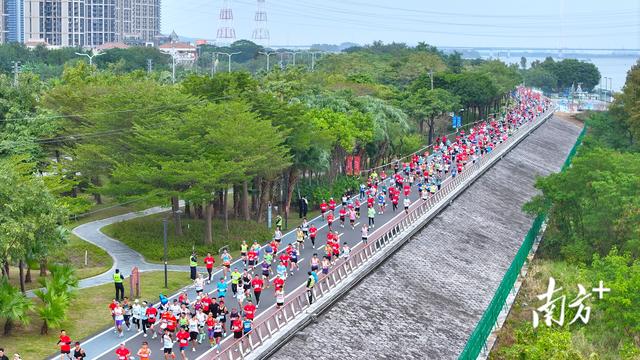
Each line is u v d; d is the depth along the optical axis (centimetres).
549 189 13600
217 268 10375
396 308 9456
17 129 12312
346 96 17225
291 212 13688
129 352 6831
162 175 10638
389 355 8381
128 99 11756
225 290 8444
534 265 12581
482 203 15188
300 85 17012
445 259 11706
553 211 14038
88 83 14975
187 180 10706
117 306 7788
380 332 8750
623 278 9600
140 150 11262
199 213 12606
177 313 7650
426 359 8644
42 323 8131
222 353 6744
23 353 7281
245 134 11138
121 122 11638
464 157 17212
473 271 11725
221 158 11056
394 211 13475
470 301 10631
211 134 11031
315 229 11194
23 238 7956
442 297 10362
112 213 13125
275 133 11906
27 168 10575
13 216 7975
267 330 7525
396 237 11344
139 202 11531
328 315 8538
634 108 18625
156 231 11650
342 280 9288
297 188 13925
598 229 12369
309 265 10262
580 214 13300
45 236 8325
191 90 13350
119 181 11206
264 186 12725
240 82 13512
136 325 8100
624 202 11988
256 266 10244
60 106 13325
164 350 7125
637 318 9325
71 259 10556
